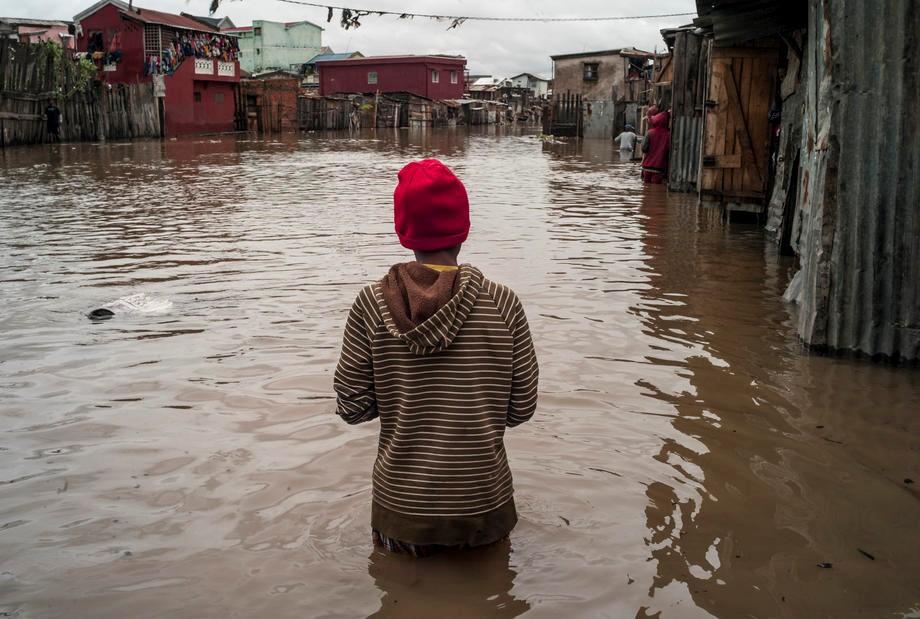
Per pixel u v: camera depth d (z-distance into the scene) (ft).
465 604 8.46
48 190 49.24
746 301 21.71
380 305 8.68
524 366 8.98
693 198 46.47
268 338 18.17
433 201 8.62
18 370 15.99
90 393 14.75
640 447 12.49
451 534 8.91
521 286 23.31
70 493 10.99
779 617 8.23
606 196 47.75
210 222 36.50
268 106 152.76
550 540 9.75
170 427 13.23
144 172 62.90
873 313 16.47
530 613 8.30
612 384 15.25
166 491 11.03
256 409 13.98
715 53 34.22
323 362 16.47
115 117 112.68
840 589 8.73
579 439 12.77
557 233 33.30
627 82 147.95
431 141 128.26
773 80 33.76
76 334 18.52
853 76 15.69
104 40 127.13
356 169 68.39
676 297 22.11
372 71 217.77
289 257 27.89
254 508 10.57
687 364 16.44
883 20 15.24
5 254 28.48
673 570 9.12
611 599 8.55
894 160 15.66
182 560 9.34
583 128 148.97
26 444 12.55
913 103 15.34
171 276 24.82
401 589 8.74
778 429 13.19
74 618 8.23
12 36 116.98
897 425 13.34
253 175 61.57
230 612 8.34
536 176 63.21
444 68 221.66
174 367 16.19
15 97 92.48
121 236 32.45
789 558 9.36
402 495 8.91
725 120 34.71
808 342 17.29
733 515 10.41
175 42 129.70
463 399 8.63
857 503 10.73
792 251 28.02
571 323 19.42
